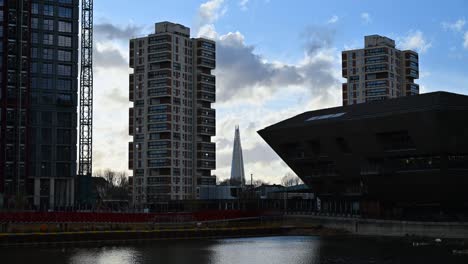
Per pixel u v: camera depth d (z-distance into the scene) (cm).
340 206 14900
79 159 18650
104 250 9750
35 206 15600
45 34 16950
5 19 16475
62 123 16950
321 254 9175
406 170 12544
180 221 14062
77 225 12406
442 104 11356
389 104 13062
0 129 16200
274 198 19212
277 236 13175
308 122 13862
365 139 12706
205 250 9850
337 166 13850
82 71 18925
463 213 13038
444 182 12131
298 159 14650
